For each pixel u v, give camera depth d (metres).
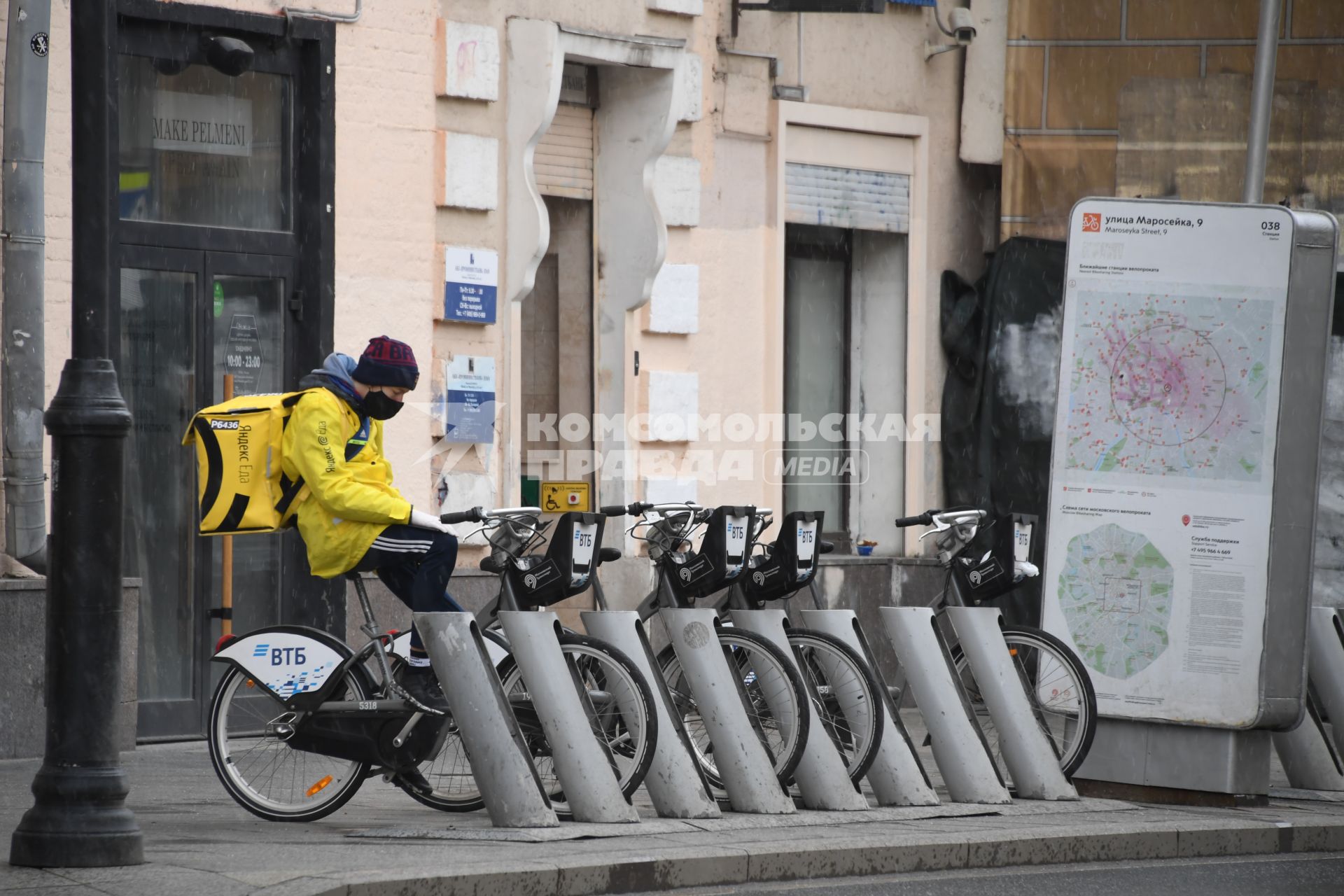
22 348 35.62
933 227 54.12
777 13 50.53
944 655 32.31
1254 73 48.44
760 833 27.59
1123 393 34.31
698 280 48.81
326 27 41.12
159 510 39.38
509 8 44.47
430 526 28.39
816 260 53.19
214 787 32.44
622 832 26.80
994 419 53.41
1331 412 52.66
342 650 28.34
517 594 28.77
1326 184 54.12
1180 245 34.03
